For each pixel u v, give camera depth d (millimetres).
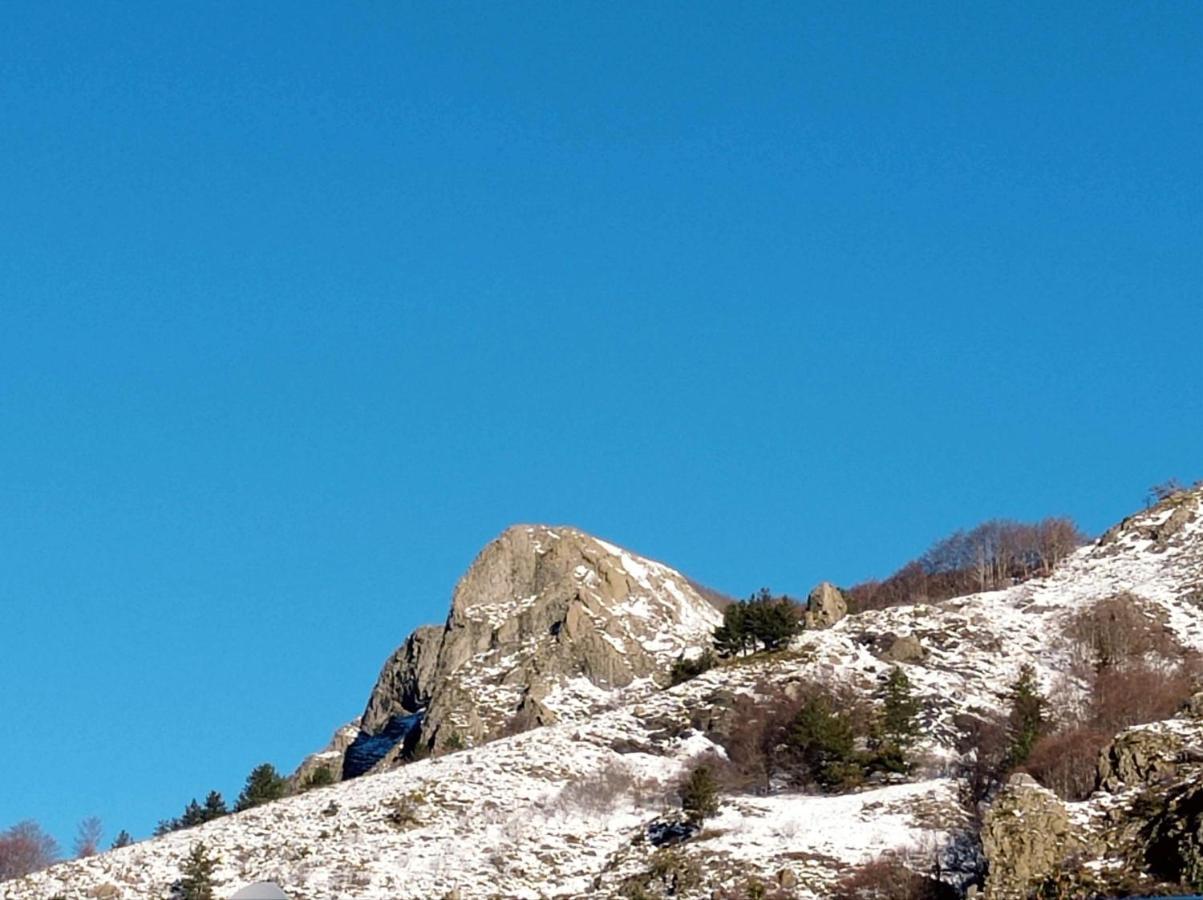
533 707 130875
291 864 98625
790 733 106812
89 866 104375
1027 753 95812
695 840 92562
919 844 87812
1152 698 104938
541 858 95562
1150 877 74000
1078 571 138625
